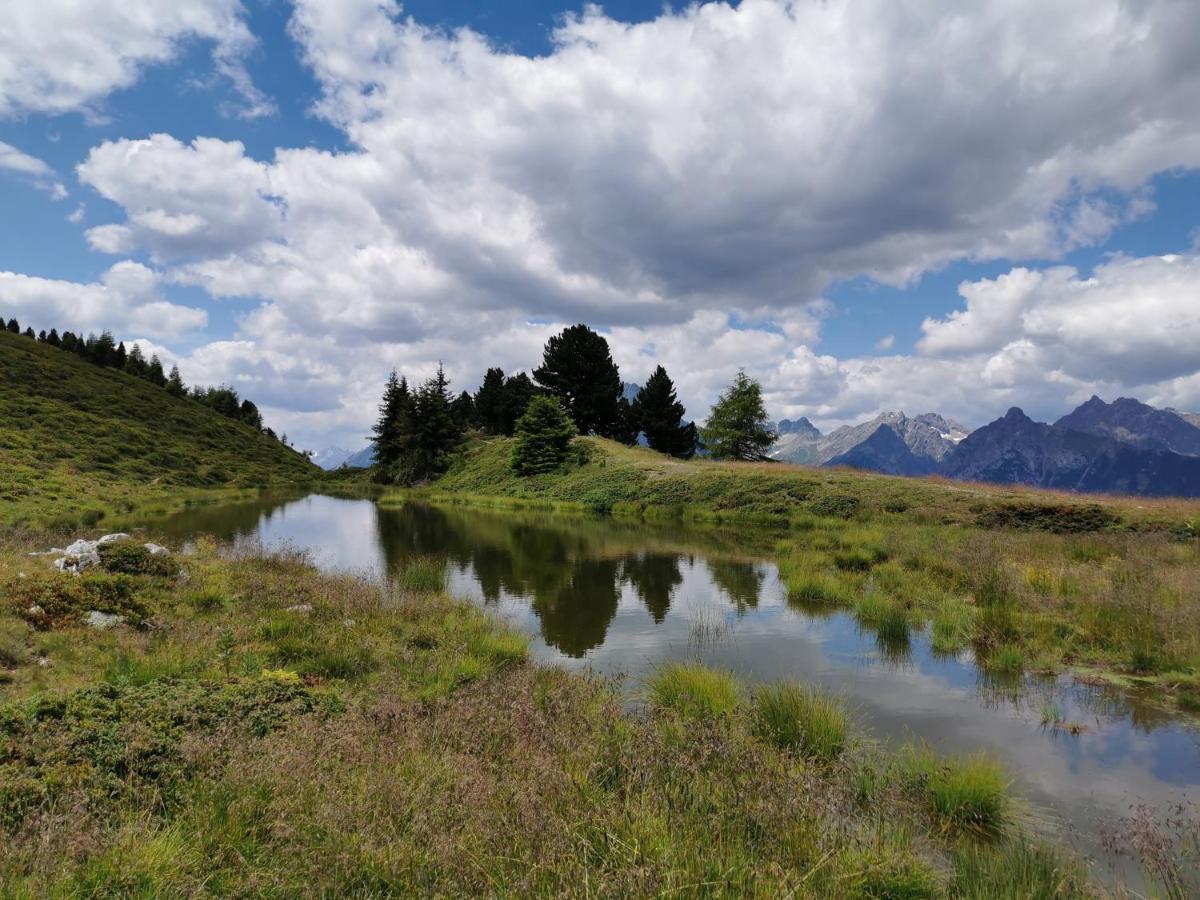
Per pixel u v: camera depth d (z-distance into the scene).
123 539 13.98
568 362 69.19
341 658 9.49
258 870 3.88
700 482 39.53
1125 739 7.69
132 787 4.75
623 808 4.74
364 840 4.08
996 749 7.41
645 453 56.22
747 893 3.83
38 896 3.39
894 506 29.17
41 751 5.14
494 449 66.31
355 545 25.08
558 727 6.48
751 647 11.70
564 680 8.89
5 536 18.16
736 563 20.95
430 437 69.06
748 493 35.25
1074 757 7.22
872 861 4.45
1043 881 4.50
